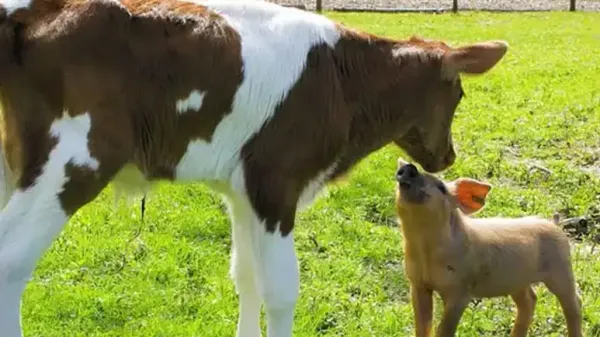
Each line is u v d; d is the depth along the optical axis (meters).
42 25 3.59
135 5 3.67
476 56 3.96
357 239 4.99
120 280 4.55
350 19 13.56
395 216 5.29
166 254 4.74
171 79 3.66
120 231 4.94
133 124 3.65
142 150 3.69
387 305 4.49
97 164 3.61
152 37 3.65
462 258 3.95
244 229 3.91
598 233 5.13
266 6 3.84
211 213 5.12
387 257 4.85
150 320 4.29
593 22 14.43
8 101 3.61
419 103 4.01
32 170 3.60
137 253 4.74
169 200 5.24
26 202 3.59
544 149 6.39
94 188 3.63
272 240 3.82
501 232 4.04
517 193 5.54
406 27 12.86
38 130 3.60
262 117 3.76
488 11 15.58
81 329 4.25
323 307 4.38
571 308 4.17
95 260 4.67
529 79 8.98
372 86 3.95
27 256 3.58
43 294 4.39
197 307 4.38
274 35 3.79
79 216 5.01
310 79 3.82
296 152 3.82
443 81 4.01
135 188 3.77
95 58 3.59
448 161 4.15
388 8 15.34
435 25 13.26
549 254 4.12
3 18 3.58
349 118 3.93
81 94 3.58
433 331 4.27
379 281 4.65
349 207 5.31
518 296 4.17
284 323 3.85
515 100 7.96
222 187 3.85
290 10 3.88
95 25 3.60
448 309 3.99
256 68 3.74
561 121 7.15
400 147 4.14
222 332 4.23
